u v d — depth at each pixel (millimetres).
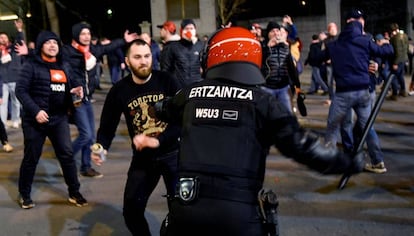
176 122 2484
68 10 21984
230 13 20297
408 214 4254
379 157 5367
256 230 2100
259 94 2193
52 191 5273
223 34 2309
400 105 9875
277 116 2143
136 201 3268
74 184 4762
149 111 3361
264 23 19672
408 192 4789
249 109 2162
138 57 3314
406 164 5711
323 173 2211
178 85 3463
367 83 5168
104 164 6223
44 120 4398
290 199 4699
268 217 2139
